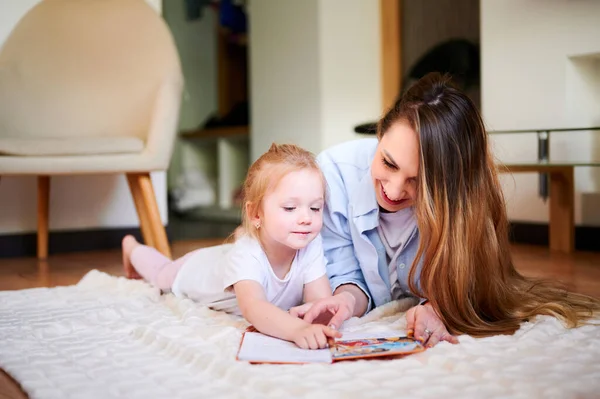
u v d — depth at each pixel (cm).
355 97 371
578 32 248
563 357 93
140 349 103
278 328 104
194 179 520
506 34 271
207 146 546
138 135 235
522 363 90
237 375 85
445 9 348
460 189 109
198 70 566
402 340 101
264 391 80
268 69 397
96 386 84
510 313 118
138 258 170
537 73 262
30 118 238
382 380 84
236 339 104
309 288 122
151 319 125
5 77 235
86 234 274
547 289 135
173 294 152
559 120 256
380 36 378
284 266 121
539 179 256
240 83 561
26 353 102
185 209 496
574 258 220
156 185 284
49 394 81
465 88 329
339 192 134
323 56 359
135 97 239
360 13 372
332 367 90
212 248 146
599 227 245
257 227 116
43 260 244
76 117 243
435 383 82
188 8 529
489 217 117
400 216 126
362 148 140
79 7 251
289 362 91
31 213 263
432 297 112
